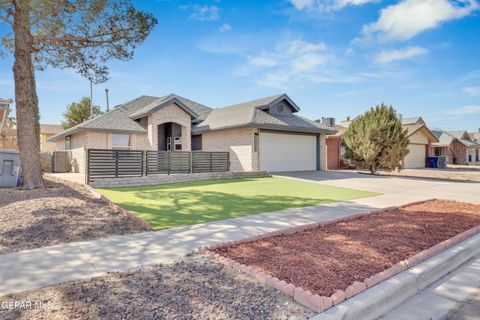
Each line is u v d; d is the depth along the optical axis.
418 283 3.60
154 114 17.00
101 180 11.05
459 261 4.41
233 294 3.01
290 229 5.22
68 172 18.44
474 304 3.21
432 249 4.27
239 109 19.41
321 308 2.72
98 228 5.39
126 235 5.07
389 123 17.09
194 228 5.55
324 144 19.58
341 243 4.56
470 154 38.78
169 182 12.69
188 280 3.32
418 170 23.83
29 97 9.24
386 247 4.37
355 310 2.78
